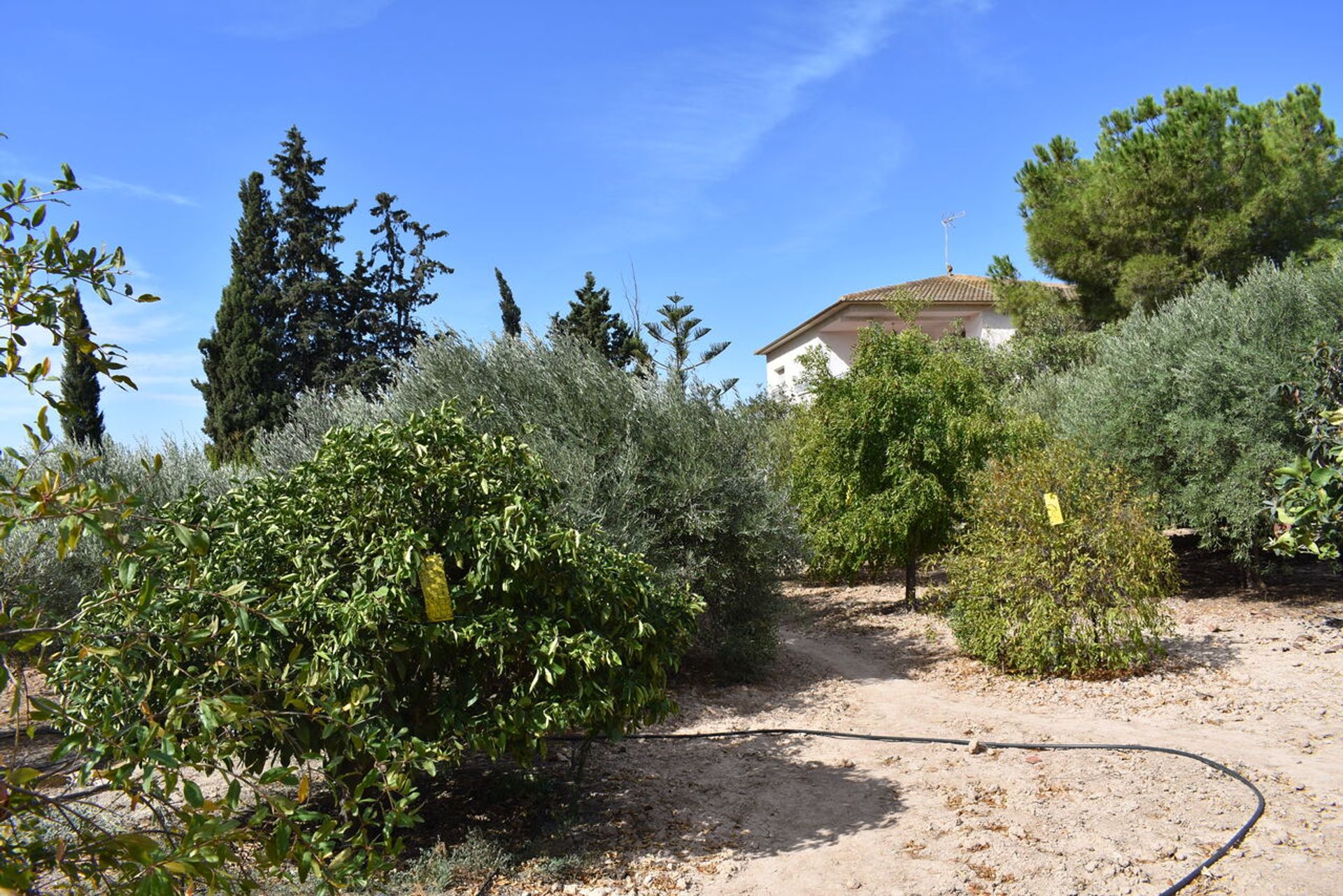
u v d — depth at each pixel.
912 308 19.09
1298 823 4.96
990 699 8.19
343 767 4.94
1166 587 9.37
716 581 8.88
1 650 2.38
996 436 12.83
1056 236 19.70
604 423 8.84
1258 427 11.20
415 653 4.58
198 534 2.48
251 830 2.63
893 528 12.26
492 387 8.76
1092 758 6.28
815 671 9.79
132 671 3.25
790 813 5.43
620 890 4.33
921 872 4.48
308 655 4.29
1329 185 17.47
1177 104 18.94
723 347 24.67
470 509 4.80
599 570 4.86
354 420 9.05
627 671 4.89
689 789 5.88
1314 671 8.28
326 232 32.66
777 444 16.03
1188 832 4.91
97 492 2.27
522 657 4.70
